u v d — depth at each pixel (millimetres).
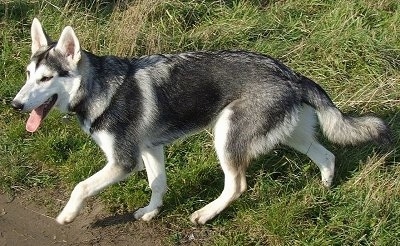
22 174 3602
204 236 3354
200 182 3547
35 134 3805
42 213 3451
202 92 3311
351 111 3754
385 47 4094
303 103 3369
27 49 4219
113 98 3236
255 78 3293
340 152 3598
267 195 3443
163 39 4199
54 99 3256
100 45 4184
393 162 3494
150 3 4328
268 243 3289
